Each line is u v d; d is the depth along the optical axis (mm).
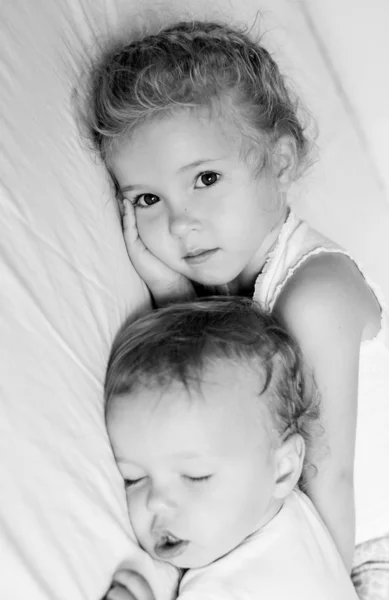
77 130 895
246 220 952
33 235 717
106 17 1083
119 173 947
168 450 786
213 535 801
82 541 622
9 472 567
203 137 920
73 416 681
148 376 801
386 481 1102
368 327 1030
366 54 1544
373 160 1590
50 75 871
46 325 682
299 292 960
